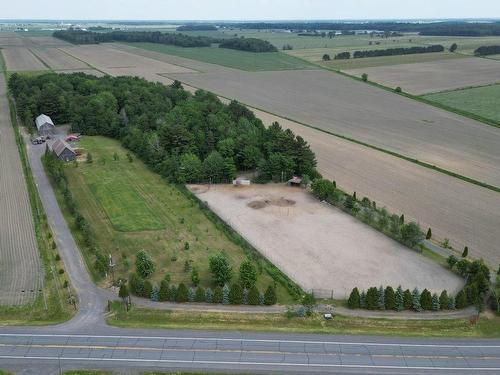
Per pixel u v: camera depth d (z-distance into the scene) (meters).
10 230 86.19
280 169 110.56
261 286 70.44
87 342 57.84
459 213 94.69
